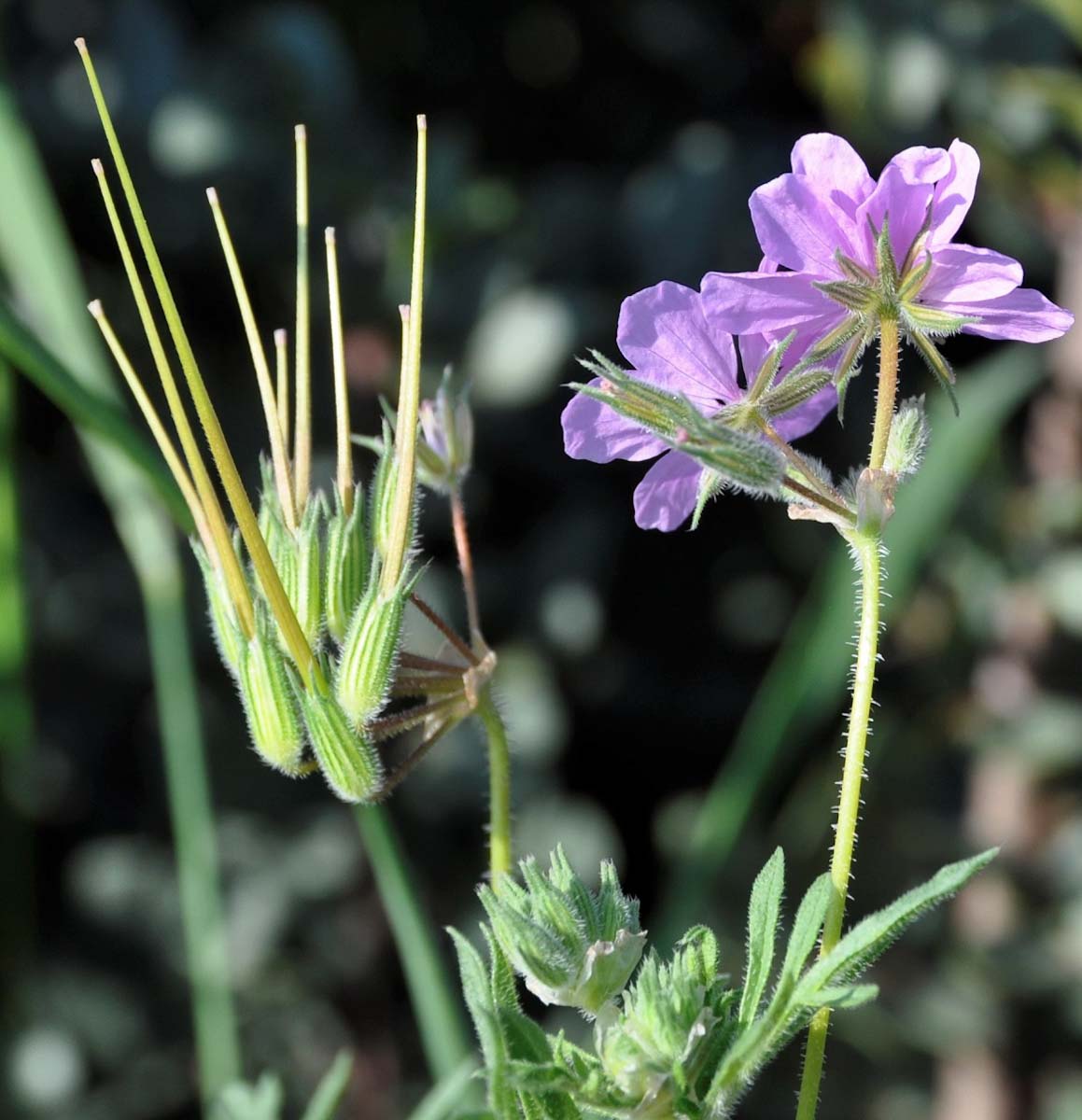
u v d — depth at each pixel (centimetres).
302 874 64
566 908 34
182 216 63
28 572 64
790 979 34
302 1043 65
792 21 73
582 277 66
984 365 66
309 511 35
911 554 50
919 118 61
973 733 61
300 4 73
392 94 76
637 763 73
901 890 66
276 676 35
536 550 67
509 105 77
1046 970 61
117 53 63
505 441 67
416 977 42
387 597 35
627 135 77
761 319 35
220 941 45
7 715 49
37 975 66
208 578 35
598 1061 34
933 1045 63
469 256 65
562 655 66
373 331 63
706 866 49
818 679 50
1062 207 61
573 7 76
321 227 62
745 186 66
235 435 64
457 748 64
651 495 36
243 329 65
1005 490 61
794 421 37
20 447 66
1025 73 57
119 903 66
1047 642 60
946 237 35
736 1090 34
